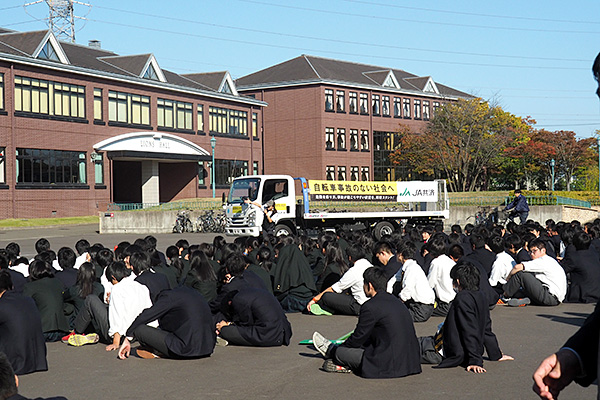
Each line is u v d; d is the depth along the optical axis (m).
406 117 69.56
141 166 53.81
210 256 12.44
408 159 65.00
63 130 44.09
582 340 2.62
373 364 7.24
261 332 8.94
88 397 6.70
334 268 12.12
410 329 7.34
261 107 61.41
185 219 39.81
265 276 11.39
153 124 50.41
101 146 44.97
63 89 44.25
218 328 9.23
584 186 67.44
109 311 8.91
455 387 6.84
